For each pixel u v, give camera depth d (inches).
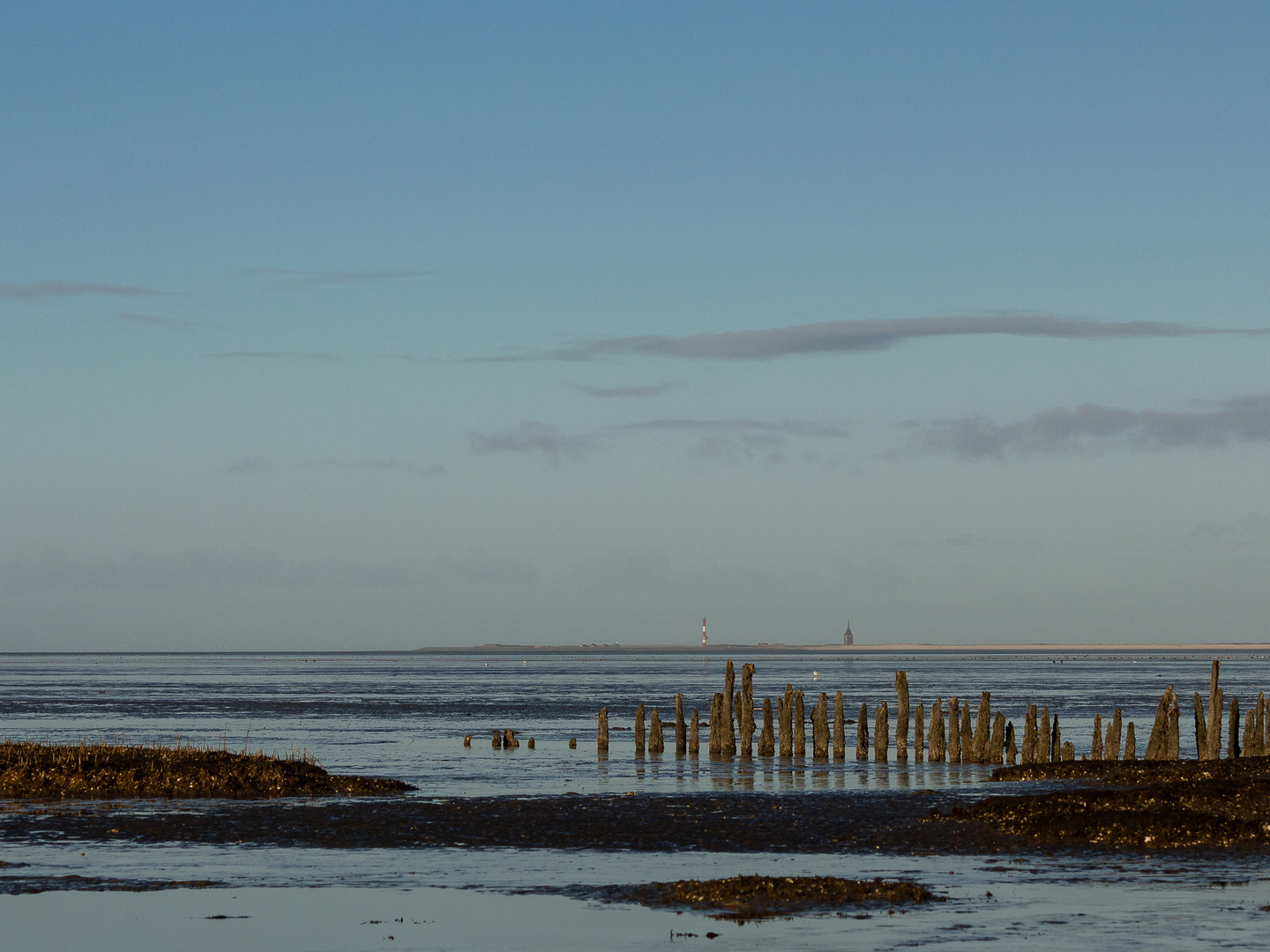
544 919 1184.2
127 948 1101.1
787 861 1465.3
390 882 1354.6
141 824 1717.5
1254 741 2623.0
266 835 1641.2
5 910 1232.8
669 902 1246.3
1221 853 1483.8
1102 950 1050.7
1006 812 1697.8
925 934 1106.1
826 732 2716.5
